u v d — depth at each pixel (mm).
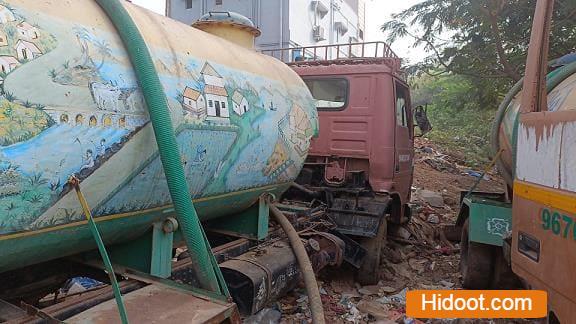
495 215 4719
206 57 2889
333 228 4922
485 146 16219
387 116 5480
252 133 3135
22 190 1764
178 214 2264
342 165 5676
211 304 2139
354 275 5312
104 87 2062
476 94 10344
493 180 12234
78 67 1963
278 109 3506
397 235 6676
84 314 1985
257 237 3777
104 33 2178
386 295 4938
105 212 2223
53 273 2762
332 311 4367
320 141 5758
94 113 2008
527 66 3049
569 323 2223
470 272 4926
